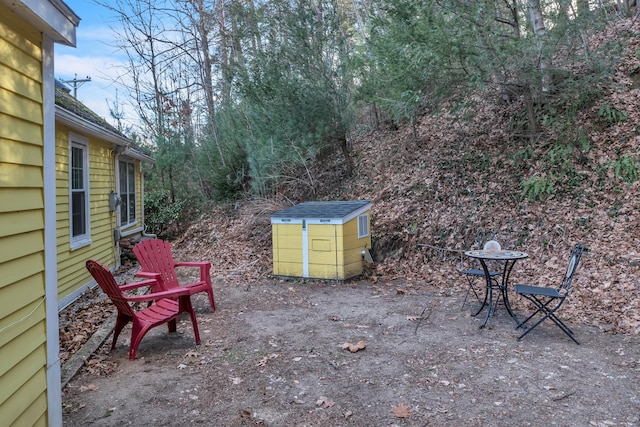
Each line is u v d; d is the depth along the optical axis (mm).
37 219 2369
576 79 7965
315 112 9461
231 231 10672
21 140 2225
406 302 5609
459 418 2670
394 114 8570
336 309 5387
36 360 2316
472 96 9914
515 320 4500
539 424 2574
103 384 3279
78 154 6980
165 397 3047
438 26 6656
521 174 8227
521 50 6949
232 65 10148
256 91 9484
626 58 9375
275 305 5676
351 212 7074
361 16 12938
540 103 8578
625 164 7277
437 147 10047
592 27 7383
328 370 3484
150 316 4078
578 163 7883
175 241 11719
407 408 2805
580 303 5113
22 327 2176
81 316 5340
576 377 3223
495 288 4898
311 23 9383
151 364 3676
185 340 4312
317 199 10406
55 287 2549
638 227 6355
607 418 2623
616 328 4301
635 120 8070
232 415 2777
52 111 2562
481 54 6758
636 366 3393
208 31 13273
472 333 4328
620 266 5750
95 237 7648
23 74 2270
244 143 10891
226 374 3443
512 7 7906
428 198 8727
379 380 3268
